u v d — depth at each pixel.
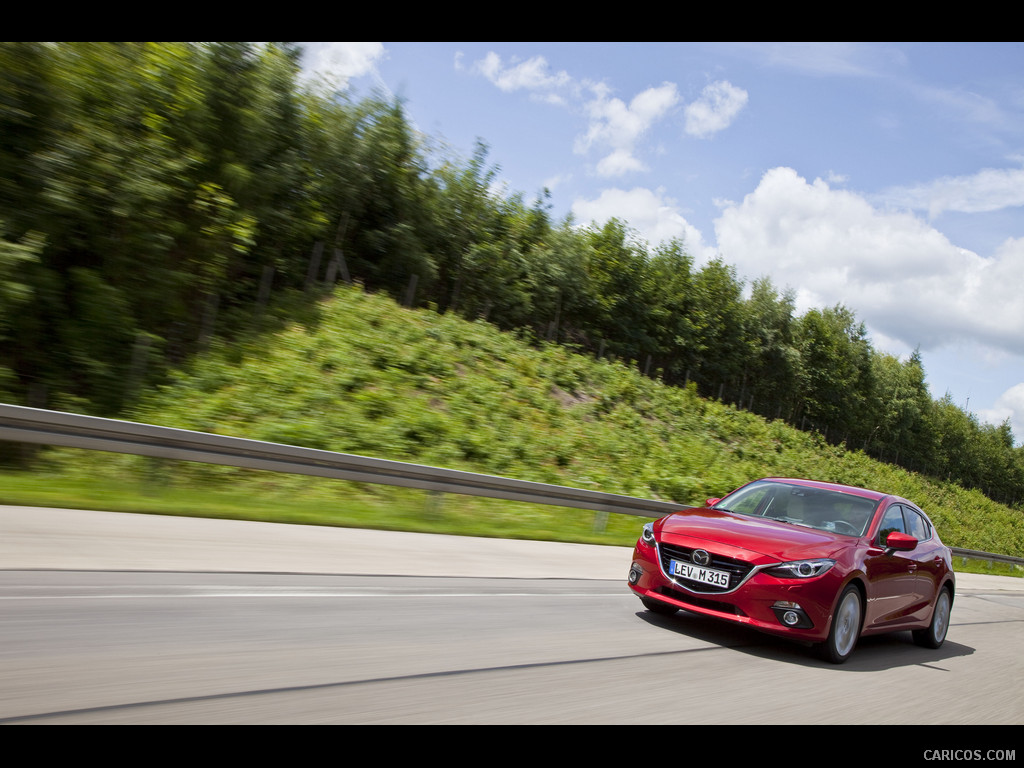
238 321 22.16
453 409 21.30
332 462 10.73
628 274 51.38
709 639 6.23
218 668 3.78
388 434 16.84
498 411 23.27
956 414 108.56
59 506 7.90
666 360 54.91
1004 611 13.11
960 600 13.79
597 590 7.94
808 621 5.78
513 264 43.72
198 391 16.14
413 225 38.94
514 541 11.17
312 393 17.75
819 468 46.50
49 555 5.76
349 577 6.53
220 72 22.11
